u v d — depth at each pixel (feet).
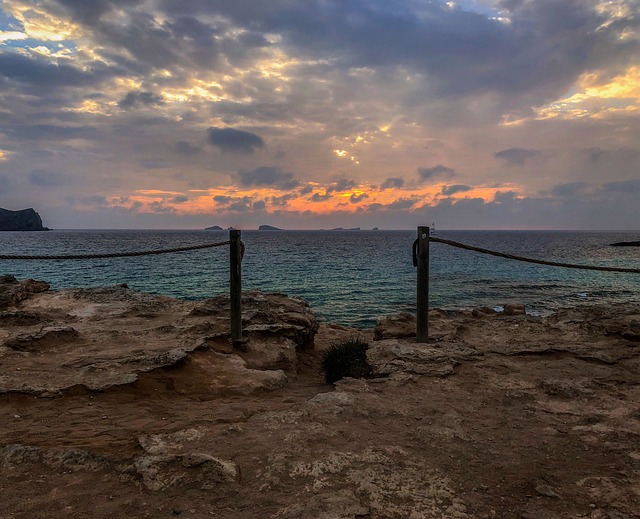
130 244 352.49
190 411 17.81
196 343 25.18
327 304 93.61
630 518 9.68
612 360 22.77
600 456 13.04
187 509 10.02
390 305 92.58
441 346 25.35
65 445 14.08
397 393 18.88
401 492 10.79
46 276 132.05
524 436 14.52
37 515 9.72
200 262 193.36
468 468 12.29
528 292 111.34
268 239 576.61
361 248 331.36
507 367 22.68
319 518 9.36
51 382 19.69
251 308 34.73
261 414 16.39
